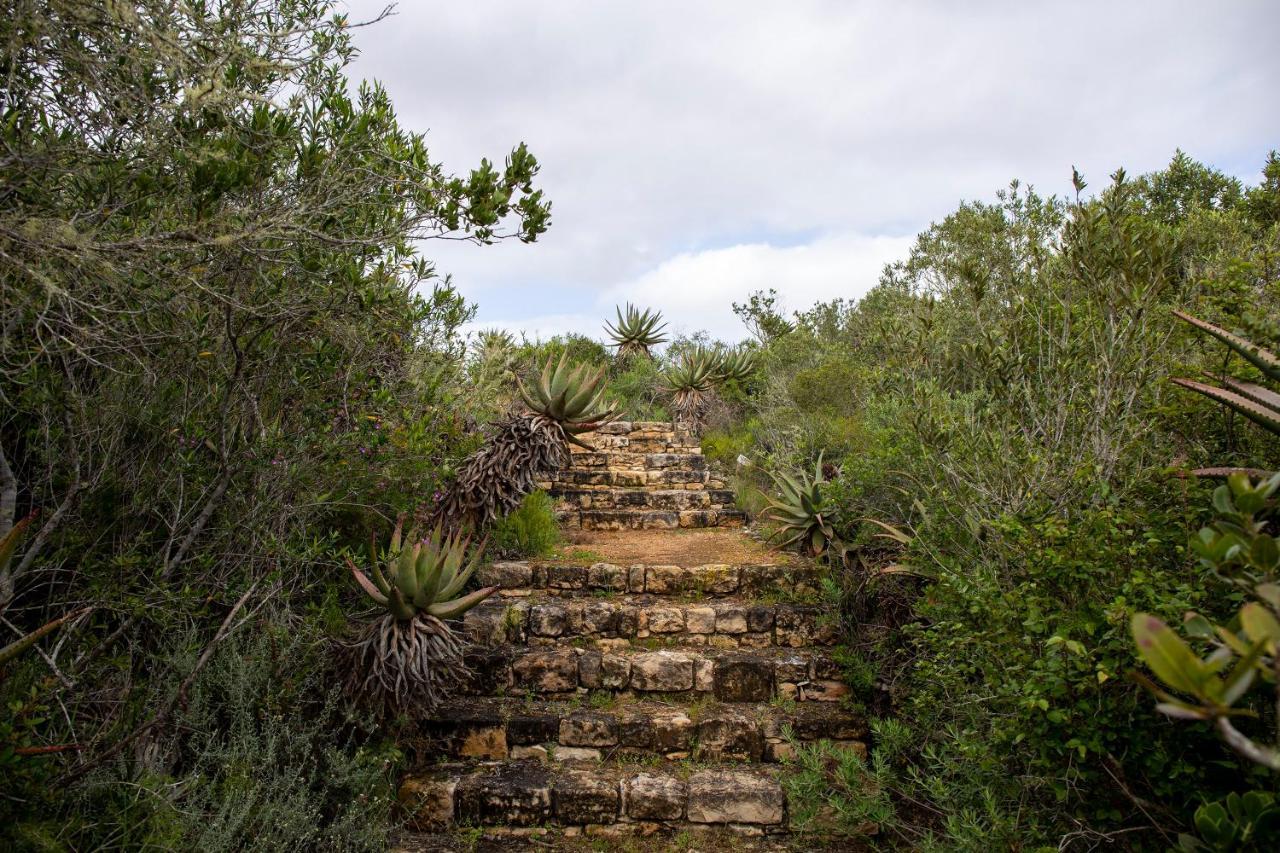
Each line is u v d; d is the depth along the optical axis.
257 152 2.65
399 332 3.92
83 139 2.28
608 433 9.89
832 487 5.00
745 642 4.84
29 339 2.54
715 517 7.17
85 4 2.04
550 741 4.07
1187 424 2.89
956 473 3.54
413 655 3.46
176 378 3.12
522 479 5.01
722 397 10.80
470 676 4.04
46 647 2.70
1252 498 1.50
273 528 3.46
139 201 2.45
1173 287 3.34
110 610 2.92
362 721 3.49
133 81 2.34
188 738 3.10
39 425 2.74
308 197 2.75
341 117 3.07
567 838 3.61
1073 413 3.29
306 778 3.24
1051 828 2.60
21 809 2.16
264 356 3.26
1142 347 3.03
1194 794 2.20
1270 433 2.67
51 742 2.53
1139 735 2.24
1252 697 2.05
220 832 2.65
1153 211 7.73
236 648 3.15
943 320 5.28
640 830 3.66
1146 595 2.23
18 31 2.00
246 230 2.45
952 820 2.78
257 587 3.28
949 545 3.66
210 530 3.27
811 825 3.60
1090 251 3.19
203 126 2.49
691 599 5.22
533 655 4.51
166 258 2.57
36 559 2.78
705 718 4.10
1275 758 1.01
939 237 7.99
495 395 5.89
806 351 10.62
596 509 7.47
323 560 3.83
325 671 3.64
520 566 5.37
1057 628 2.37
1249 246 4.39
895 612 4.21
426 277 4.22
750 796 3.67
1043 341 3.70
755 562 5.73
